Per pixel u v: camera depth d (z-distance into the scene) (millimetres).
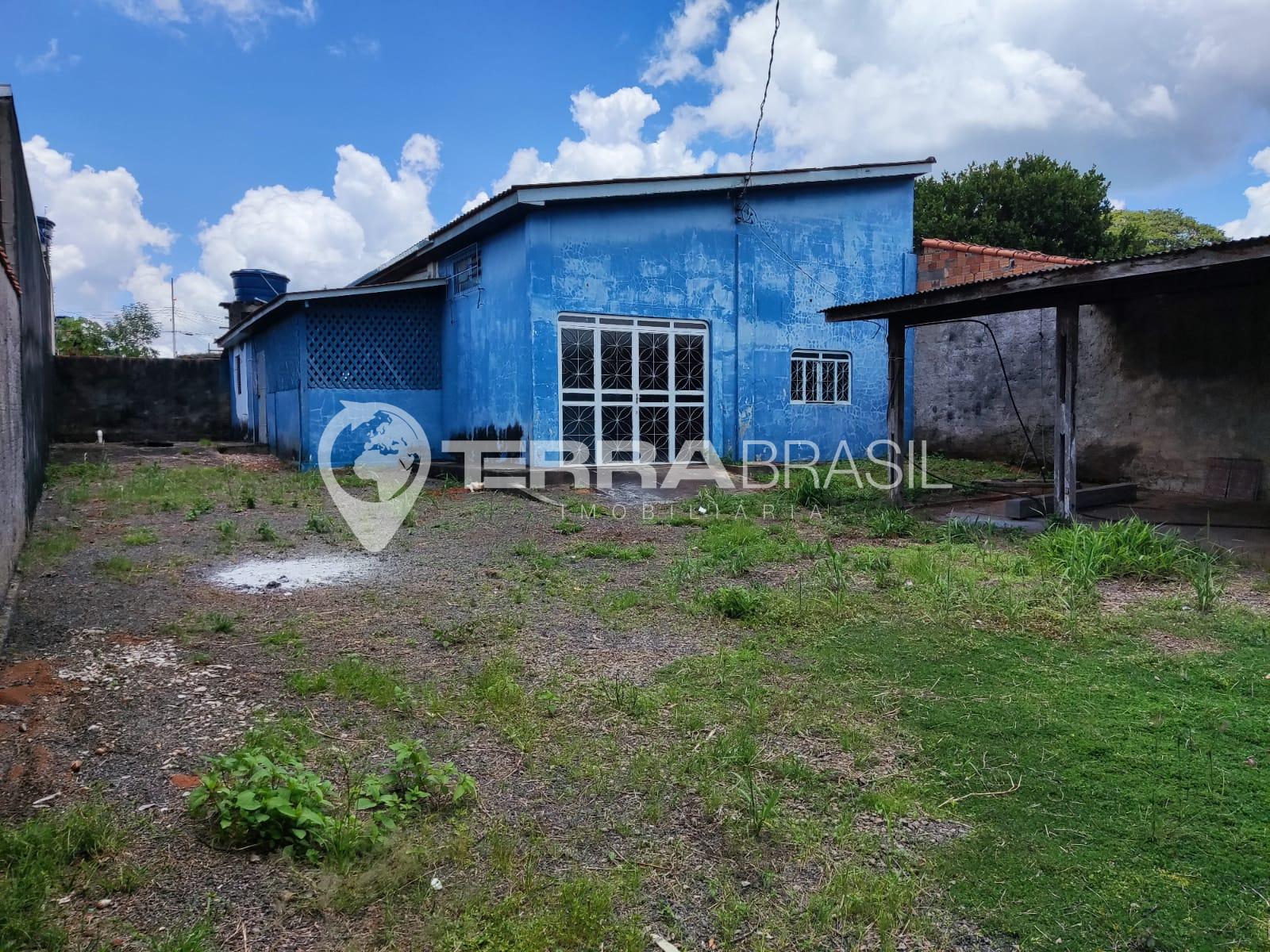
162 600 4746
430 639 4059
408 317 12789
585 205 10727
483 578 5367
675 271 11508
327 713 3131
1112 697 3268
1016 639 4023
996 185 22188
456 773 2605
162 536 6793
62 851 2115
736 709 3191
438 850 2221
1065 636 4039
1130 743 2855
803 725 3035
